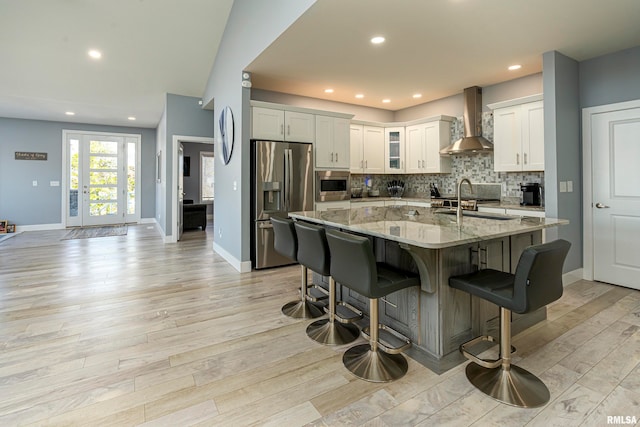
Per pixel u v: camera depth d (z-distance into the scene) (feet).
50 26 13.52
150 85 18.66
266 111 14.12
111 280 12.60
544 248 5.41
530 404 5.48
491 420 5.17
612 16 8.82
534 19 8.95
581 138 12.01
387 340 7.64
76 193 26.20
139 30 14.37
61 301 10.37
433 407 5.49
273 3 10.33
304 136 15.07
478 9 8.46
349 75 13.78
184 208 25.99
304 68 12.92
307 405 5.57
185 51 16.14
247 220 13.84
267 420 5.23
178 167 20.52
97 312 9.53
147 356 7.15
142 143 28.35
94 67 16.52
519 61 12.14
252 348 7.51
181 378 6.36
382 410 5.43
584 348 7.30
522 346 7.41
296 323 8.81
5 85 17.49
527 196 13.42
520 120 13.23
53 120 24.82
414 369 6.62
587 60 11.80
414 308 7.08
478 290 6.06
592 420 5.14
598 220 11.76
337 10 8.52
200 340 7.88
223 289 11.60
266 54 11.49
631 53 10.82
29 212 24.48
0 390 5.94
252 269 14.20
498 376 6.10
